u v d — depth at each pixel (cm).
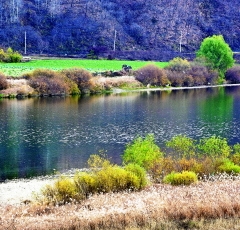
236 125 5106
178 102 7244
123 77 9706
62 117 5600
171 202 1805
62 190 2245
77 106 6656
